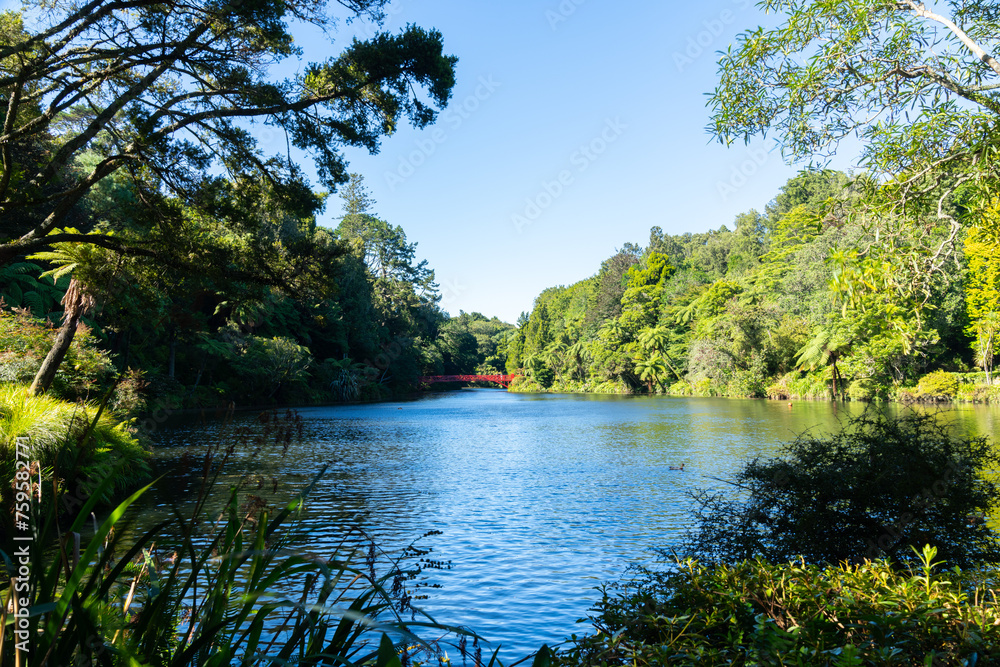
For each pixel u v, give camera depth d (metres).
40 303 28.20
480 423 36.94
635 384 85.19
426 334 90.75
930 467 5.72
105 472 11.73
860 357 47.31
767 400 53.56
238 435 2.50
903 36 5.10
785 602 3.62
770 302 61.19
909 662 2.86
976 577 3.91
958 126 4.78
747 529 6.29
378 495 15.10
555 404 59.31
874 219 5.18
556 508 13.57
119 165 11.43
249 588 1.87
